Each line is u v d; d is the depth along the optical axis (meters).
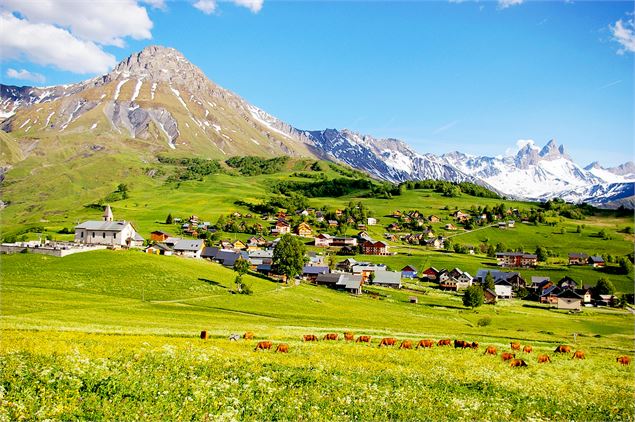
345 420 29.36
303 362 46.06
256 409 29.34
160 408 27.73
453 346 71.25
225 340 61.69
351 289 165.00
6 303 82.31
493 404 36.47
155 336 61.22
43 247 140.38
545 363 61.28
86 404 27.31
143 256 141.62
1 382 29.44
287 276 161.00
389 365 48.78
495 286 197.62
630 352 86.75
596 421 35.19
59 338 48.75
